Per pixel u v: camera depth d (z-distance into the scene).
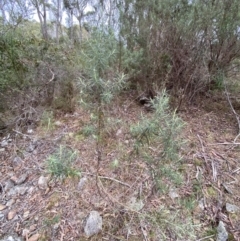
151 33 2.03
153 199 1.29
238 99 2.25
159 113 0.99
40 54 2.51
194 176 1.45
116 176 1.49
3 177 1.80
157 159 1.04
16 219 1.41
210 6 1.79
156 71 2.10
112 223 1.25
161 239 1.13
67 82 2.43
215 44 1.97
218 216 1.23
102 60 1.06
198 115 2.05
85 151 1.74
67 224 1.31
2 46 2.30
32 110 2.37
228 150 1.66
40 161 1.85
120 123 1.77
